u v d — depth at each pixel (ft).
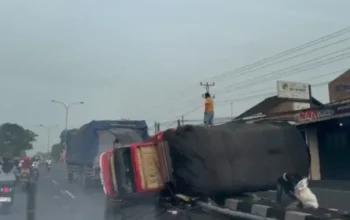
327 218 21.42
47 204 49.49
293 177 26.86
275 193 29.50
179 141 29.04
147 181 31.40
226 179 27.07
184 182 28.25
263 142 28.60
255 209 24.66
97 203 48.62
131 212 32.81
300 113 78.84
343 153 75.72
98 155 71.46
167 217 29.27
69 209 44.19
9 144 262.26
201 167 27.37
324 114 73.46
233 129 28.81
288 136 29.58
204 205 26.58
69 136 99.09
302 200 26.17
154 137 33.32
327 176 78.64
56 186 80.18
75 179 88.89
